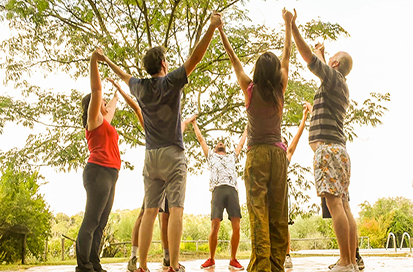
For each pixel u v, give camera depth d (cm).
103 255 1003
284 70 242
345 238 265
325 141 284
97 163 289
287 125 929
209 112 978
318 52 324
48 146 915
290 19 254
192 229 1541
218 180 427
